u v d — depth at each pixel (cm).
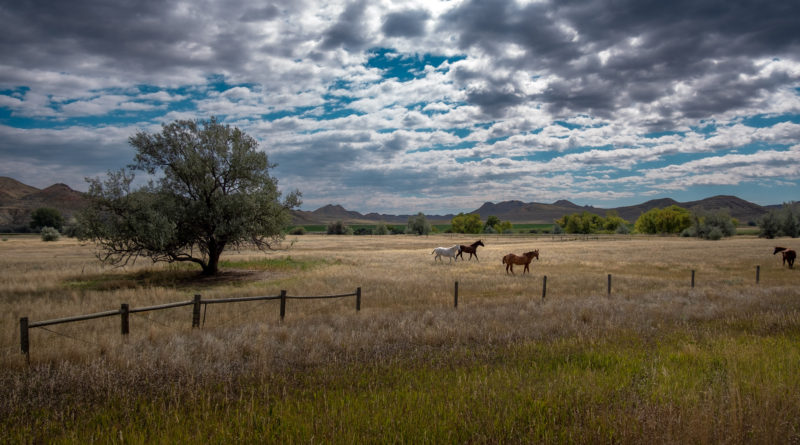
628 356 737
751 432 419
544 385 580
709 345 812
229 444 427
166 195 2306
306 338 902
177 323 1086
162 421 498
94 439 450
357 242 8119
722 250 4894
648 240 8612
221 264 3084
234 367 738
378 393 569
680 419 431
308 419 477
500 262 3519
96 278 2386
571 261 3544
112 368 703
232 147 2475
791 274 2558
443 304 1439
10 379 665
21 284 1988
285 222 2584
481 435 432
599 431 423
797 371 604
